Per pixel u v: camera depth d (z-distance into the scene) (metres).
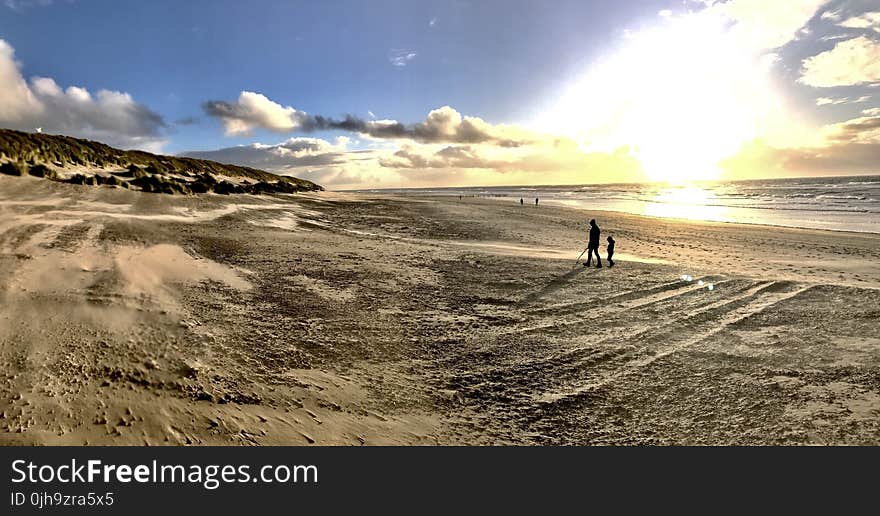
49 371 5.01
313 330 7.62
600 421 5.26
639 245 19.41
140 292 8.36
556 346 7.49
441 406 5.48
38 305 7.00
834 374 6.38
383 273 12.20
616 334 8.06
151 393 4.90
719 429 5.08
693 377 6.36
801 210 41.50
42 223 13.01
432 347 7.30
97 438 4.01
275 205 29.41
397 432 4.86
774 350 7.30
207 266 11.09
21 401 4.34
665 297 10.46
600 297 10.45
